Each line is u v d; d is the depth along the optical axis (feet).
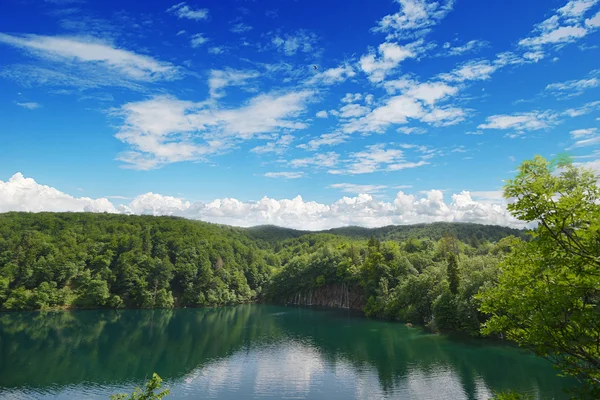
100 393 157.17
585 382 45.37
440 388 151.84
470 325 231.71
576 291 40.32
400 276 377.09
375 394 150.00
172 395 154.51
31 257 408.46
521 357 187.11
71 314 368.68
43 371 185.68
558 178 39.88
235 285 529.04
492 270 237.04
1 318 336.90
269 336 274.77
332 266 485.97
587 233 37.81
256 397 151.23
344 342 248.32
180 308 448.24
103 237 491.31
